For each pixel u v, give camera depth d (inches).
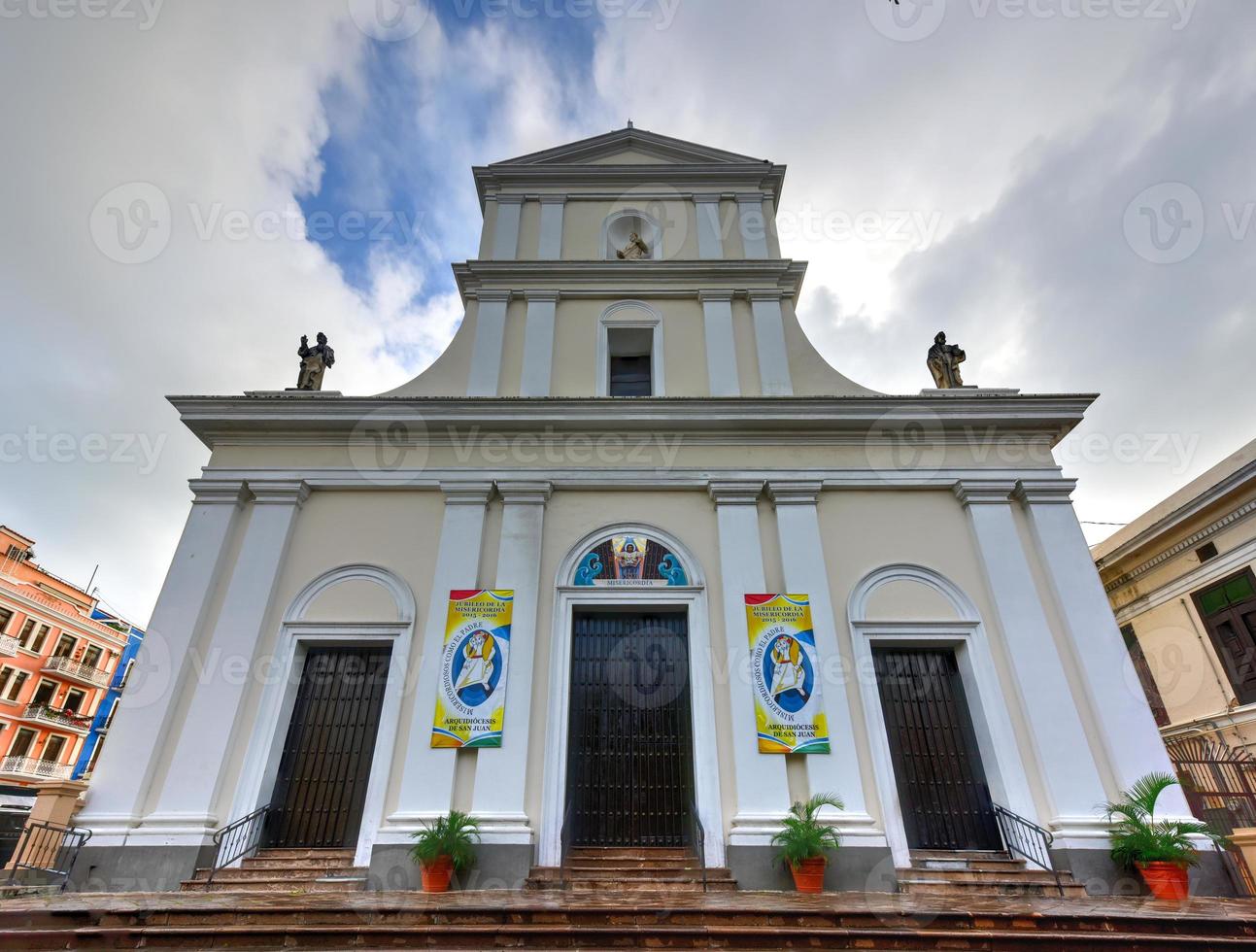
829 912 245.6
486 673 363.3
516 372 481.7
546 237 546.9
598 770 363.3
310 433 439.2
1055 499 413.1
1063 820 327.6
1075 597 384.2
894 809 337.4
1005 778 346.0
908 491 427.2
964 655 385.4
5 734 1154.7
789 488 418.6
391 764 350.0
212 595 390.6
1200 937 229.6
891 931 231.5
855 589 393.7
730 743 354.0
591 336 497.4
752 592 389.1
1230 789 428.1
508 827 324.5
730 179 575.2
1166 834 308.5
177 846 320.5
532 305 507.5
